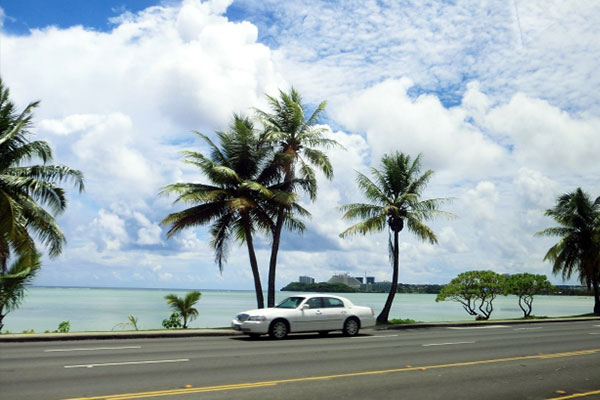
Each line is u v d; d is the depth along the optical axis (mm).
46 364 10484
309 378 9281
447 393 8188
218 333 18625
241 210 23047
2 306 18062
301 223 26422
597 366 11250
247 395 7703
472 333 20672
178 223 24094
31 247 19656
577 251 37719
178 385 8375
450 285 34219
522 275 34344
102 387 8094
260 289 24453
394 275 26734
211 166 24219
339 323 18266
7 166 20375
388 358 12219
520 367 11008
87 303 75625
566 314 57875
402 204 27281
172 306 23500
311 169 24469
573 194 38062
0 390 7789
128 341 15977
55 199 21109
